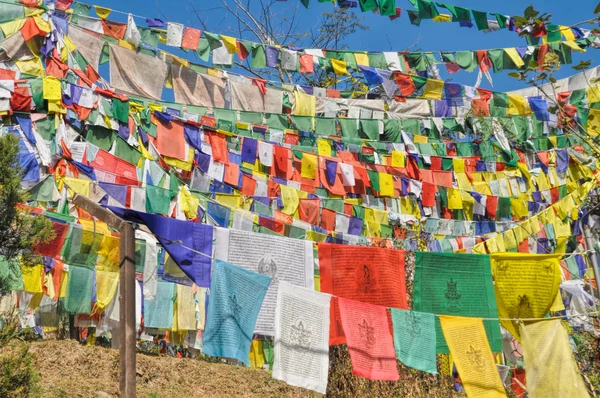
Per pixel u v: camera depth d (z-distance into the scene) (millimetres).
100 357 11469
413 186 16250
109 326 11539
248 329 7480
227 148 14016
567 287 12953
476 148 17656
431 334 8438
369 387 10594
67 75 12703
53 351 11148
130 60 13555
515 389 13062
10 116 11914
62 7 12984
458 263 9109
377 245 13070
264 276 7695
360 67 14234
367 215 15227
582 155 17578
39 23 12664
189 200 12562
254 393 12523
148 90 13688
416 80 14836
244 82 14781
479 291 9047
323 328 7777
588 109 16344
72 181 11742
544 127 18047
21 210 8617
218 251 7898
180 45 12867
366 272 8812
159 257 11227
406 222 15914
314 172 14922
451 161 17062
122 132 12836
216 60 13211
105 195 12016
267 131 14977
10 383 7574
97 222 11086
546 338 8945
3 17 12586
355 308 8070
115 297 11023
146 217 7531
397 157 16266
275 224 13266
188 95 14133
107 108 12711
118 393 10523
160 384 11875
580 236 15625
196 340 12148
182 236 7703
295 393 12820
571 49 14602
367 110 16266
